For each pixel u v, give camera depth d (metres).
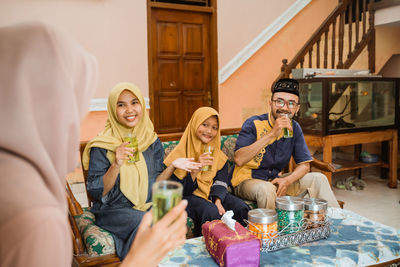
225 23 4.57
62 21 3.63
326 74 3.61
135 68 4.07
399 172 4.33
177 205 0.64
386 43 4.52
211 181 2.24
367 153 4.23
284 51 4.84
